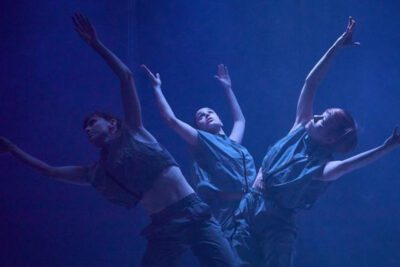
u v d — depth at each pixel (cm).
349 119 432
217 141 480
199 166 476
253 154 830
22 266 782
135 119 395
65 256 790
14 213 793
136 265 793
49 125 834
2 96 831
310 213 787
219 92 854
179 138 826
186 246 397
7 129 827
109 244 797
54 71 849
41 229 793
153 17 872
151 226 398
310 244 780
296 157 431
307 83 454
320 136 430
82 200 804
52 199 801
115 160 389
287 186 424
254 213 438
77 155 830
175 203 393
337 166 412
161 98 470
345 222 785
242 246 436
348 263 777
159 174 392
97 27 860
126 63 852
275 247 429
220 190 462
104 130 403
